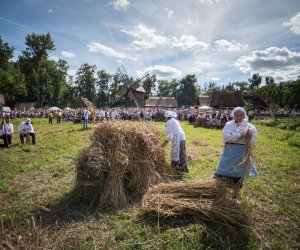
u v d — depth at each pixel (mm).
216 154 10609
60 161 9430
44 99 91062
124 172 5758
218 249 3914
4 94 72688
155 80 119312
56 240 4117
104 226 4547
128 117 36375
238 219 4469
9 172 7961
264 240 4148
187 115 42625
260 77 118250
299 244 4055
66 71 93562
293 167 8445
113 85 105312
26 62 79812
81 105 77000
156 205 4840
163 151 6918
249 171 4914
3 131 13414
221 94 60125
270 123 31266
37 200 5656
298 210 5148
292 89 61250
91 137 6277
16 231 4344
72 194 5676
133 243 4031
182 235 4172
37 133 20875
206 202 4727
